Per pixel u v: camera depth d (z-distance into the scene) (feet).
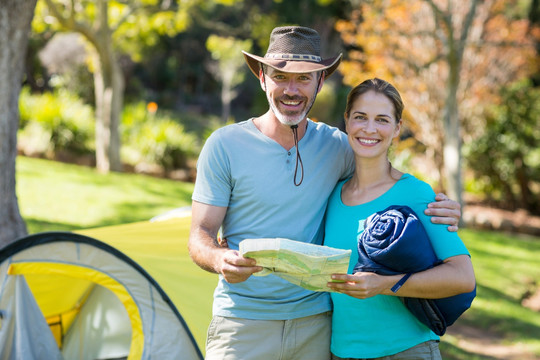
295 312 7.75
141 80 111.75
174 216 15.26
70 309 14.34
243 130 7.88
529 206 50.26
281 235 7.81
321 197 8.01
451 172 37.19
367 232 7.05
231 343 7.80
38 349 11.53
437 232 7.23
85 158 44.14
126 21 44.42
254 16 56.90
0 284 11.39
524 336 21.47
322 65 7.61
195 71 114.62
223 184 7.77
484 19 43.88
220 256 6.86
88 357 14.07
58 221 26.40
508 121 49.01
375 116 7.59
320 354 7.95
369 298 7.48
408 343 7.36
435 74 43.16
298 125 7.93
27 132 44.88
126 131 49.52
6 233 16.24
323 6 69.21
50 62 69.26
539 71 54.34
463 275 6.96
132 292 11.23
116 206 30.86
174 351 10.73
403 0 40.63
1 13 15.70
